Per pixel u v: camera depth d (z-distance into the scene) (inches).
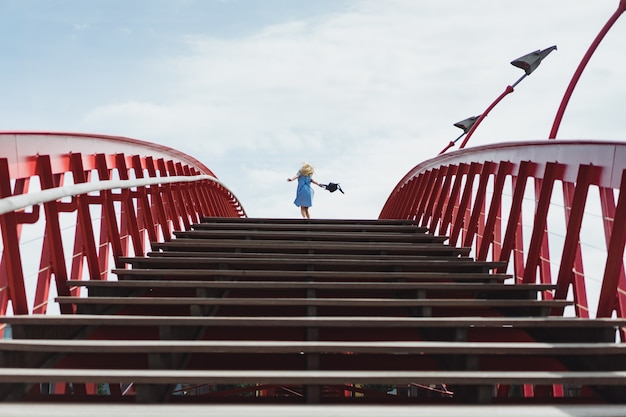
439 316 220.7
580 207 232.2
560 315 235.0
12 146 183.9
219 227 423.2
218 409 135.1
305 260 268.5
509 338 197.9
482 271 285.0
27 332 174.2
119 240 288.2
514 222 297.7
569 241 234.2
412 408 137.2
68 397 149.9
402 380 146.5
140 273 245.4
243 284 216.7
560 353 160.9
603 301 208.4
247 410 134.6
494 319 176.7
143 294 256.8
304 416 132.0
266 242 327.0
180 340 174.9
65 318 172.2
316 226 414.9
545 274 270.4
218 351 157.1
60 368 165.5
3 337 187.6
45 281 216.7
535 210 277.1
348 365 177.0
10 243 187.2
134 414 131.0
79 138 247.0
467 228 386.0
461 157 420.5
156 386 146.9
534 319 177.8
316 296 233.3
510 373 149.5
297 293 246.7
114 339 186.5
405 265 272.5
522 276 292.8
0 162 177.3
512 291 237.5
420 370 173.9
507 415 134.5
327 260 269.3
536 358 186.1
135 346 155.6
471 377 147.9
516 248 298.0
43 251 219.6
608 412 137.0
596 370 167.2
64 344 155.4
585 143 227.0
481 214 373.7
